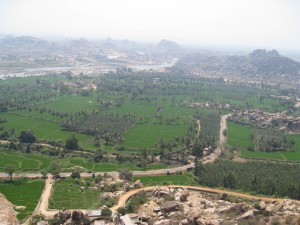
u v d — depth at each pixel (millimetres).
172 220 191625
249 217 193250
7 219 180625
